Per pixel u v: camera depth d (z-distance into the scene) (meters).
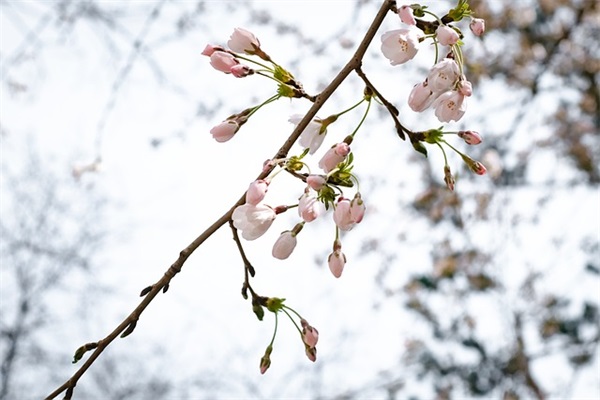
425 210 7.92
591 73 7.82
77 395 12.53
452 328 8.74
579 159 8.11
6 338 12.52
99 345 2.06
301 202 2.11
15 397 12.57
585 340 8.38
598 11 7.37
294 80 2.22
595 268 8.17
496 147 7.68
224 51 2.22
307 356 2.20
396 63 2.22
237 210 2.10
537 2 7.45
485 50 6.54
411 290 8.58
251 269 2.18
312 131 2.24
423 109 2.18
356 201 2.09
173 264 2.08
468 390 8.79
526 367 8.32
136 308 2.07
